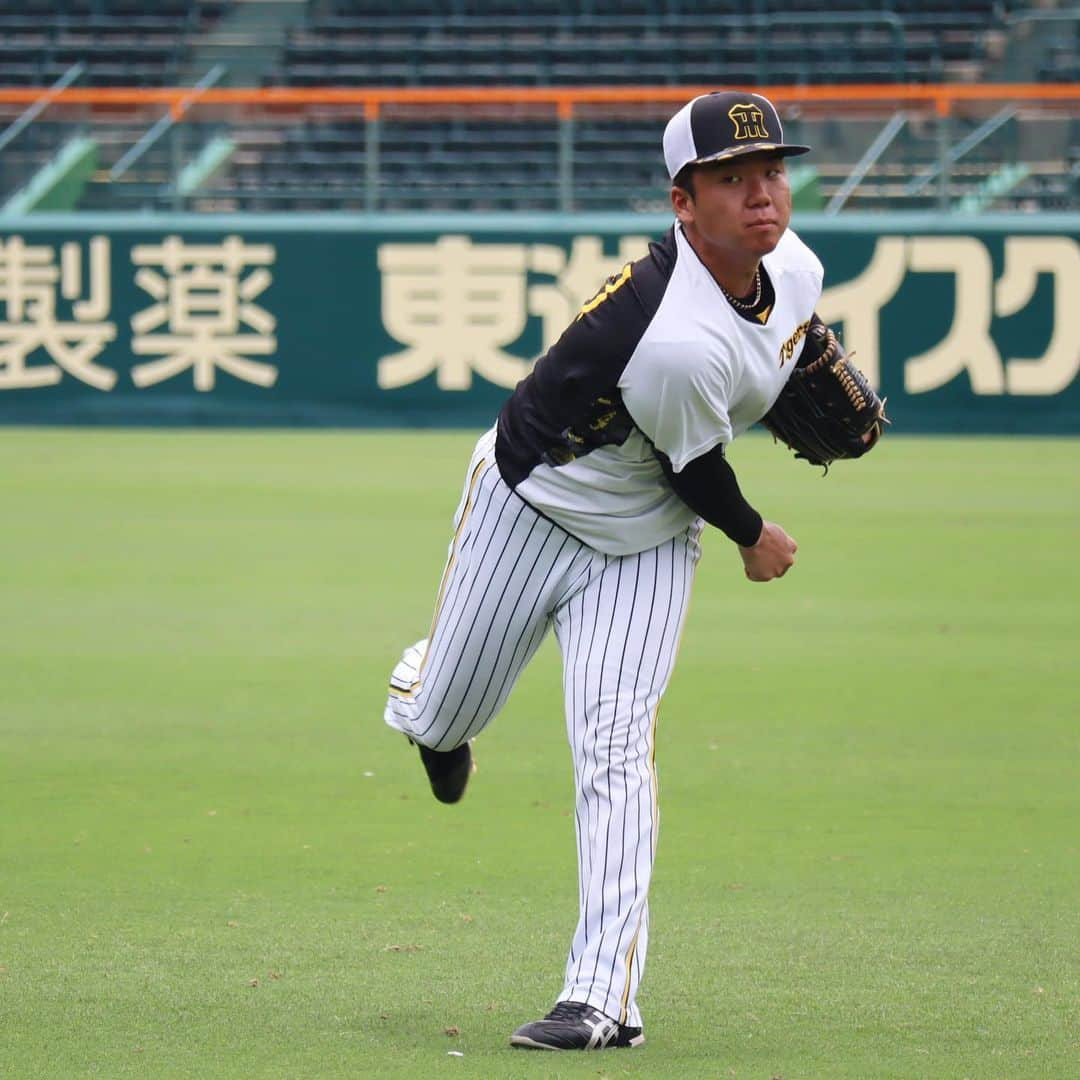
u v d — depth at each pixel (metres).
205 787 22.06
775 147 12.52
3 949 15.78
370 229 71.00
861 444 14.96
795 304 13.54
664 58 92.50
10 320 71.88
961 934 16.33
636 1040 13.41
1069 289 69.00
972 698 27.48
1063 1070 12.82
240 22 97.19
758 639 32.38
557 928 16.53
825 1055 13.15
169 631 32.72
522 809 21.11
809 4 95.88
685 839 19.80
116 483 54.88
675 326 12.89
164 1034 13.59
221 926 16.52
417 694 15.22
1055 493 53.56
